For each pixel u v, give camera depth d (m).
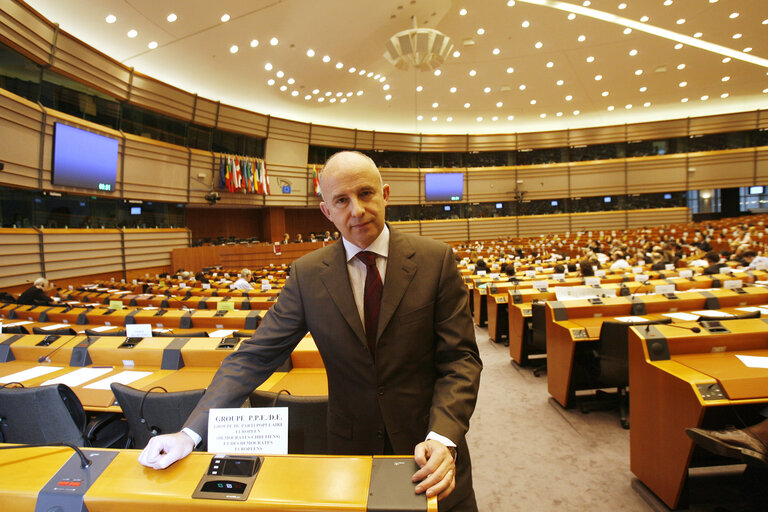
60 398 2.26
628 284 5.74
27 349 3.46
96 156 11.98
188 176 15.85
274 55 13.14
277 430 1.13
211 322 4.38
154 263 14.59
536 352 6.01
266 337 1.39
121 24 10.59
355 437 1.34
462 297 1.38
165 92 14.27
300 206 20.27
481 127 24.02
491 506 2.64
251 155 18.64
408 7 11.48
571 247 17.55
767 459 1.79
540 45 14.77
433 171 24.52
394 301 1.28
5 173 9.42
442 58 12.43
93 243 12.10
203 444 1.29
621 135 24.22
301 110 18.91
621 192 24.59
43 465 1.12
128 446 2.49
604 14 13.09
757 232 14.58
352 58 14.05
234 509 0.96
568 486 2.81
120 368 3.25
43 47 10.05
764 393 2.12
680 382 2.27
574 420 3.80
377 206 1.29
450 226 24.75
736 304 4.28
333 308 1.33
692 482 2.72
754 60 16.78
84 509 1.00
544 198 25.20
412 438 1.30
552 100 20.45
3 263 9.39
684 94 20.59
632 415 2.75
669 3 12.59
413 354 1.29
